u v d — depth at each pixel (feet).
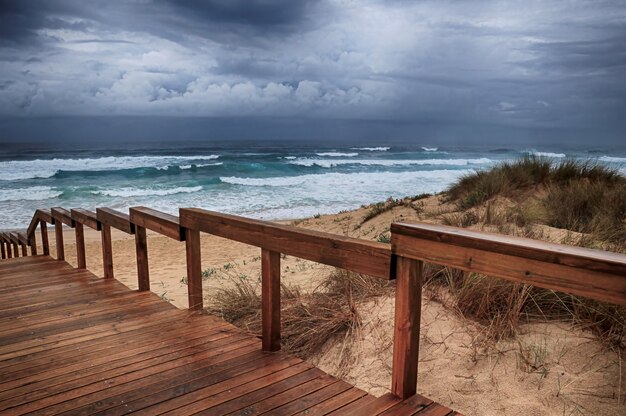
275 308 10.66
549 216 26.04
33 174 113.19
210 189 92.89
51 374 9.78
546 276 6.24
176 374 9.63
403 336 8.09
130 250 43.75
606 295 5.72
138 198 82.48
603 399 8.95
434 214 32.60
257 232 10.78
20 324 13.01
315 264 25.41
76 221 20.43
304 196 84.58
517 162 39.40
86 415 8.16
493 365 10.41
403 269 7.96
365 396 8.48
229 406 8.31
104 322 13.04
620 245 16.10
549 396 9.27
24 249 27.20
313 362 13.12
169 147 278.46
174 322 12.89
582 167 35.94
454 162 177.37
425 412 7.81
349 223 43.65
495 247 6.70
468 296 12.51
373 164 158.71
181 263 35.55
